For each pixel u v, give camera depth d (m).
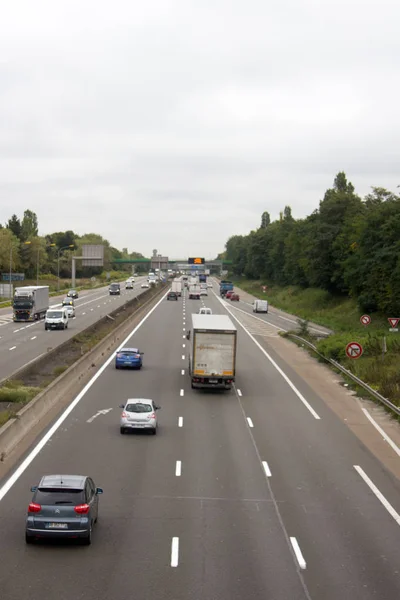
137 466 27.59
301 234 156.38
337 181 152.12
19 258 191.62
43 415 36.69
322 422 37.44
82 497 18.45
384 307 89.75
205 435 33.59
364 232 97.88
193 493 24.23
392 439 33.88
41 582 16.20
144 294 152.25
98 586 16.09
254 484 25.59
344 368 54.28
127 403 34.25
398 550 19.20
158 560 17.89
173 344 71.75
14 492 23.44
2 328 87.00
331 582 16.78
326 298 128.25
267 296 171.25
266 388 48.06
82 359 51.62
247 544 19.34
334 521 21.66
